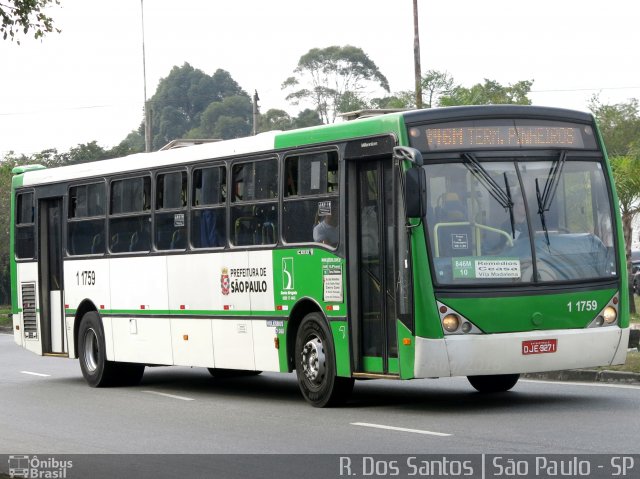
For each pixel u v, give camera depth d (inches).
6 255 2112.5
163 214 753.6
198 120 5093.5
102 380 813.9
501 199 568.4
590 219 585.9
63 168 869.8
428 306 552.7
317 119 4035.4
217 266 701.3
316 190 623.2
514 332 561.0
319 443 498.3
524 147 577.9
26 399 738.2
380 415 582.9
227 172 694.5
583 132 594.2
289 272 641.6
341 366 606.2
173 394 747.4
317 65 4074.8
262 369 667.4
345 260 600.4
